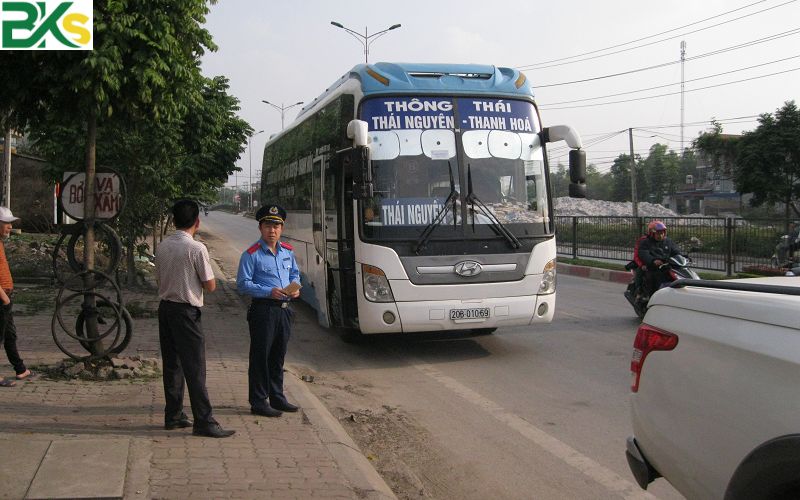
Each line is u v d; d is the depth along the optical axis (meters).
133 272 14.34
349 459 4.81
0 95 6.96
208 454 4.78
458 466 5.19
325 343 10.03
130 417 5.56
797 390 2.60
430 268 8.24
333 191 9.35
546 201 8.88
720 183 59.88
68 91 6.74
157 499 3.99
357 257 8.31
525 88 9.13
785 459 2.58
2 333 6.43
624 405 6.73
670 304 3.44
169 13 6.77
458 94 8.73
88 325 6.87
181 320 5.13
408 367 8.46
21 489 3.96
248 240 38.91
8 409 5.63
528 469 5.12
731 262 16.23
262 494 4.12
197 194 18.58
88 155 6.87
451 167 8.48
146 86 6.70
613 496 4.63
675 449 3.18
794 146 29.31
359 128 8.04
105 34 6.39
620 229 20.59
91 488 4.00
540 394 7.16
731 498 2.82
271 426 5.51
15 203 26.58
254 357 5.80
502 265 8.45
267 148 17.97
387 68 8.88
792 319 2.73
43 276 14.81
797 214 29.84
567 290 16.03
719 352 3.00
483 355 9.03
